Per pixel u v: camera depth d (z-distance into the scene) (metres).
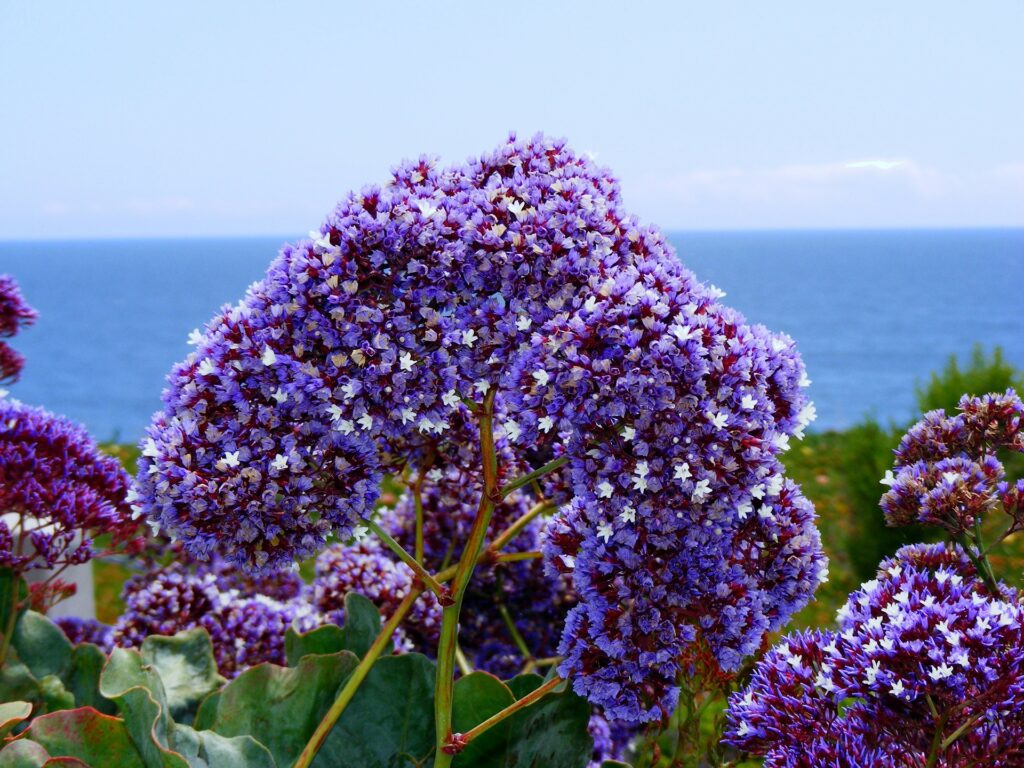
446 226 0.52
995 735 0.48
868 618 0.49
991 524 0.83
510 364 0.51
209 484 0.50
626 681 0.51
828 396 11.19
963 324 19.94
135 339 18.45
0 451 0.61
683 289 0.52
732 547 0.53
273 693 0.58
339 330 0.51
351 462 0.51
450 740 0.53
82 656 0.62
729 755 0.58
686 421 0.48
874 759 0.47
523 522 0.59
